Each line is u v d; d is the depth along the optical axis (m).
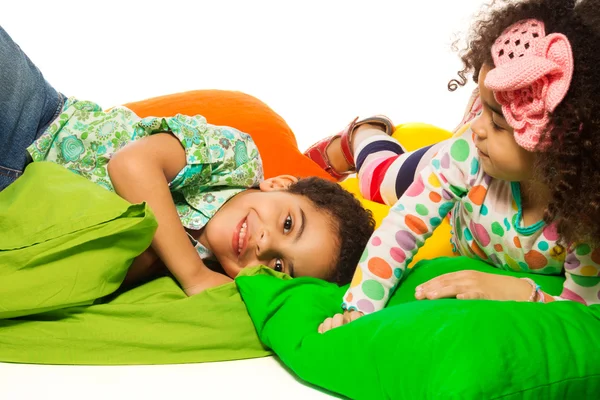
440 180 1.38
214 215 1.51
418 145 2.17
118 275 1.30
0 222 1.29
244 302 1.34
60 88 2.87
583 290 1.30
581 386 1.04
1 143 1.50
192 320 1.29
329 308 1.35
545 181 1.15
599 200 1.11
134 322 1.28
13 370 1.22
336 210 1.54
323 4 3.31
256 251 1.47
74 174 1.39
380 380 1.08
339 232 1.52
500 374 1.00
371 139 2.08
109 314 1.28
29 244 1.24
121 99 2.87
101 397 1.14
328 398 1.16
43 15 3.12
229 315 1.32
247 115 2.05
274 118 2.10
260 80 3.06
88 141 1.56
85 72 2.96
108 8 3.18
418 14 3.32
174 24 3.20
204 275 1.41
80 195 1.31
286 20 3.28
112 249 1.27
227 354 1.30
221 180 1.54
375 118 2.20
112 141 1.56
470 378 0.99
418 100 3.04
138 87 2.94
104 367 1.25
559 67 1.09
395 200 1.88
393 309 1.18
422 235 1.38
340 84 3.10
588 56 1.10
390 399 1.07
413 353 1.06
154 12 3.20
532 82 1.10
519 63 1.10
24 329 1.25
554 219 1.25
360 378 1.11
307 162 2.01
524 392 1.01
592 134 1.10
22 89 1.52
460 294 1.23
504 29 1.18
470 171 1.36
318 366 1.17
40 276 1.23
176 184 1.49
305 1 3.31
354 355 1.13
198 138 1.50
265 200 1.50
